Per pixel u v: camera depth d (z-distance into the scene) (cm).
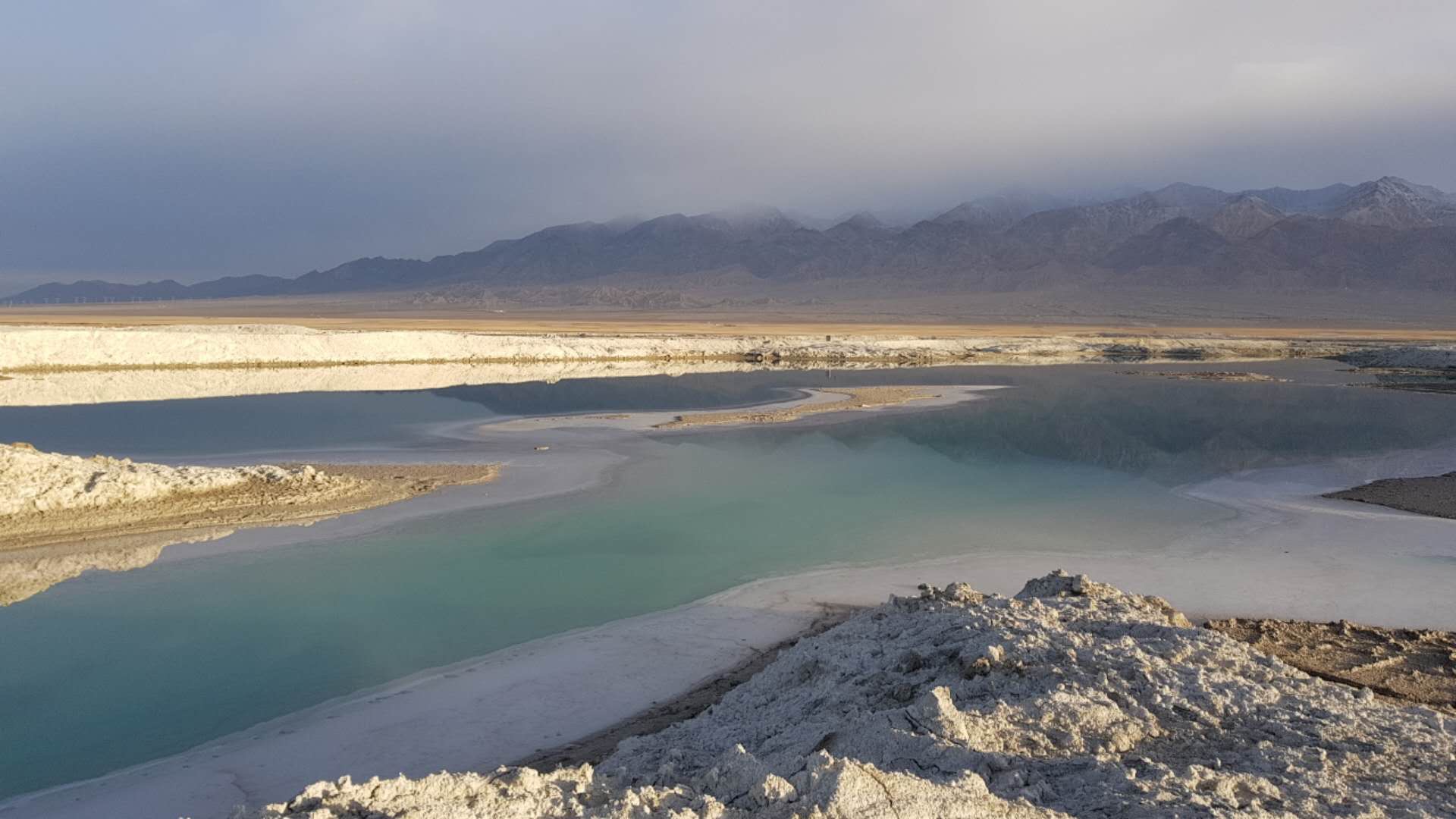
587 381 5241
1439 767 795
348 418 3584
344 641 1343
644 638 1356
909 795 659
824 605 1502
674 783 746
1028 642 1010
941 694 871
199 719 1091
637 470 2600
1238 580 1633
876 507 2198
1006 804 675
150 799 910
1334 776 762
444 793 669
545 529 1973
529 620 1436
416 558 1758
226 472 2216
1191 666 994
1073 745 813
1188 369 6644
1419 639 1339
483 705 1126
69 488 1958
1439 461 2884
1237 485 2484
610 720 1085
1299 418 3903
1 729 1066
